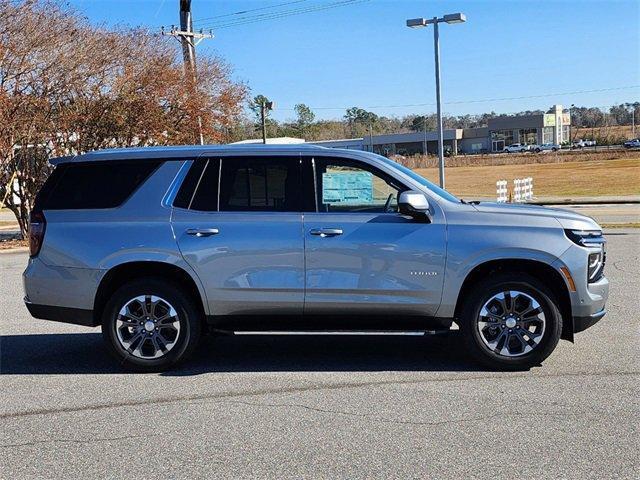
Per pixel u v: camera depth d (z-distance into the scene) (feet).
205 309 20.34
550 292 19.70
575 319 19.80
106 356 22.80
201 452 14.53
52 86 69.00
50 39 67.77
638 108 622.13
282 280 19.92
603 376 19.40
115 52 76.33
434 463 13.74
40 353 23.30
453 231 19.69
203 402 17.80
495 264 20.08
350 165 20.35
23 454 14.67
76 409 17.47
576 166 231.30
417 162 312.50
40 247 20.76
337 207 20.16
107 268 20.25
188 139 85.30
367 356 22.13
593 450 14.25
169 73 81.15
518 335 19.93
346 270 19.80
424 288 19.72
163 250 20.12
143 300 20.44
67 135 70.90
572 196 120.26
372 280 19.75
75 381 19.94
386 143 456.86
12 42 64.34
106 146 75.72
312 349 23.17
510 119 465.47
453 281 19.67
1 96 62.08
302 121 432.66
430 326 20.18
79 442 15.26
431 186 20.95
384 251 19.69
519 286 19.72
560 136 478.18
